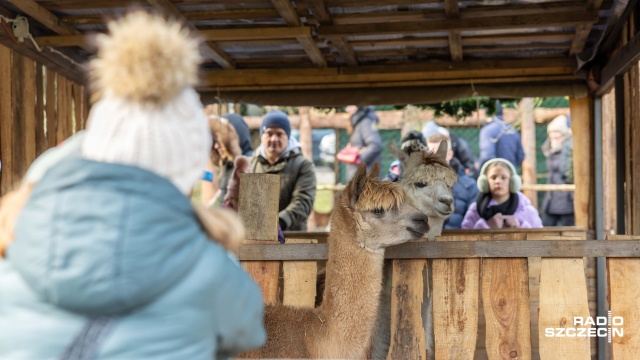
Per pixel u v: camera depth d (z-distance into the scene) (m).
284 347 3.23
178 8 5.30
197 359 1.43
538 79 6.75
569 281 3.47
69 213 1.33
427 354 3.82
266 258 3.73
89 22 5.50
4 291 1.40
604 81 6.22
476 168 9.52
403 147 7.04
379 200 3.44
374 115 10.60
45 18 5.17
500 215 7.25
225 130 8.29
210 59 6.77
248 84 7.12
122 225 1.33
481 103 8.05
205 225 1.54
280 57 6.79
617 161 5.80
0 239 1.44
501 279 3.54
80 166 1.38
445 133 8.96
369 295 3.44
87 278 1.30
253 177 4.05
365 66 6.92
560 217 9.40
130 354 1.35
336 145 11.57
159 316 1.38
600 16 5.51
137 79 1.37
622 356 3.38
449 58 6.79
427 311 3.76
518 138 9.45
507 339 3.50
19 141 5.21
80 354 1.34
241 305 1.54
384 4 5.20
